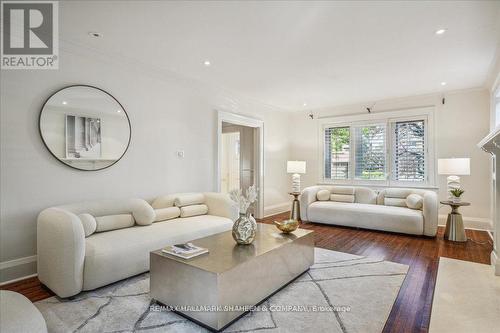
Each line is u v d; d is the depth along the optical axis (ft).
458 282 9.09
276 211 21.63
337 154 21.39
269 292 7.95
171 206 12.89
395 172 18.95
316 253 12.04
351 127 20.67
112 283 8.78
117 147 11.86
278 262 8.33
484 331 6.47
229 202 13.19
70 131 10.46
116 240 9.10
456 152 16.80
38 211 9.72
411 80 14.76
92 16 8.49
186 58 11.82
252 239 8.64
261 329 6.46
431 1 7.64
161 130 13.66
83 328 6.49
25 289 8.57
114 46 10.66
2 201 9.00
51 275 8.05
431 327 6.61
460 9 8.04
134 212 10.98
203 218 12.73
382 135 19.39
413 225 14.66
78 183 10.75
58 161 10.21
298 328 6.51
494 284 8.95
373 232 15.90
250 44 10.44
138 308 7.39
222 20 8.73
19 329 4.72
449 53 11.21
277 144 21.90
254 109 19.49
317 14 8.34
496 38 9.86
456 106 16.81
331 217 17.37
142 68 12.67
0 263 9.00
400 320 6.89
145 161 12.98
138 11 8.20
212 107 16.29
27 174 9.49
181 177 14.57
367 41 10.13
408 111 18.31
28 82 9.50
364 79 14.64
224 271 6.44
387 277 9.45
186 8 8.04
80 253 7.89
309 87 16.14
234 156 26.48
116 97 11.89
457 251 12.33
